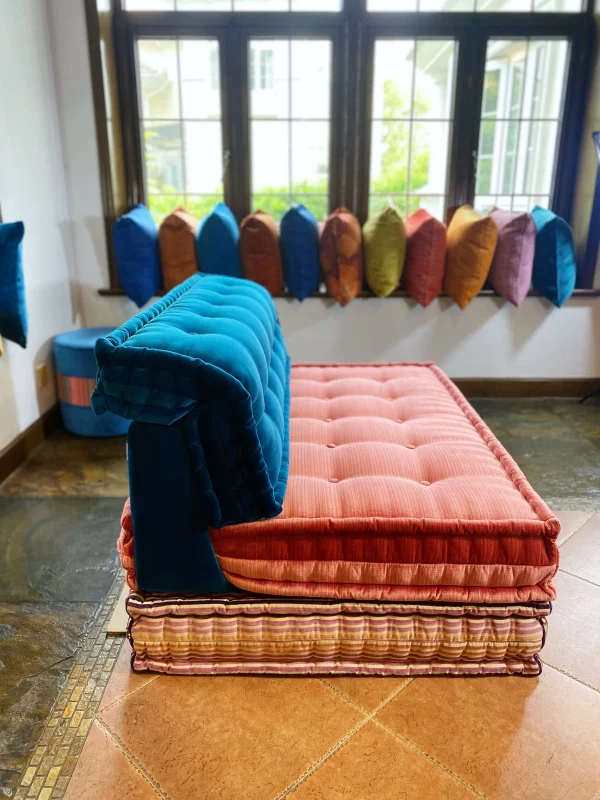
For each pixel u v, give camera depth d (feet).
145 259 9.57
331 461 5.40
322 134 10.40
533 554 4.46
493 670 4.80
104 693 4.68
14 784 3.97
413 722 4.43
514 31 9.87
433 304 10.46
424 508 4.59
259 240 9.47
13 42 8.07
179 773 4.04
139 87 10.16
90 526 6.96
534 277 10.08
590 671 4.92
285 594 4.57
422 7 9.77
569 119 10.34
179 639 4.68
